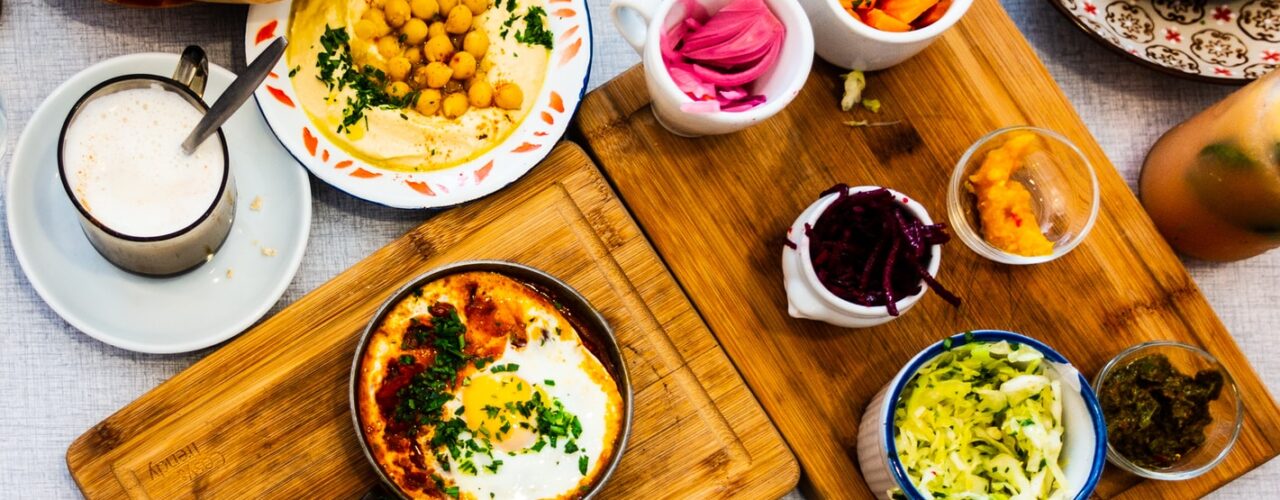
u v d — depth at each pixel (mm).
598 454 872
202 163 856
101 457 882
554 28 928
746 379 917
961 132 941
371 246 935
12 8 920
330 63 911
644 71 896
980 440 893
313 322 897
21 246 875
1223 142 907
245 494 888
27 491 905
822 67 938
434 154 915
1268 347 987
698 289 919
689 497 904
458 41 930
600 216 917
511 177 905
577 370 875
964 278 934
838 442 915
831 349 921
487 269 868
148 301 896
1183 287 944
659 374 910
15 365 908
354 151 909
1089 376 938
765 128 931
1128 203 948
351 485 894
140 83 848
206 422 888
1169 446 917
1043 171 937
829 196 882
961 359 880
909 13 880
